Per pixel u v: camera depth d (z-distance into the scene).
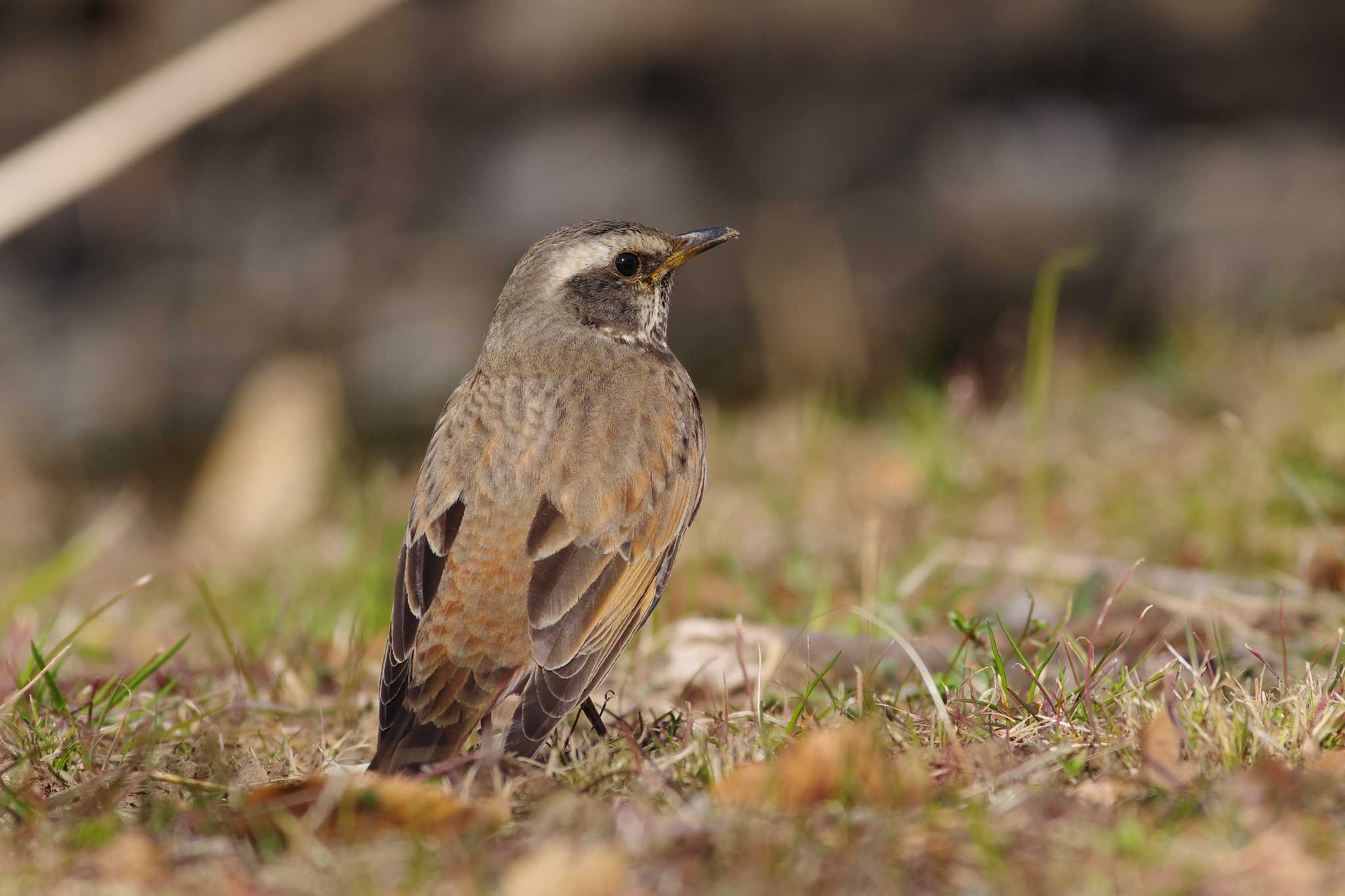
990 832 5.60
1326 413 12.62
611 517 7.85
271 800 6.23
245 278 21.17
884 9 20.06
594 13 20.41
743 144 20.19
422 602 7.53
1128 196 19.50
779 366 18.92
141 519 19.19
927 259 19.41
